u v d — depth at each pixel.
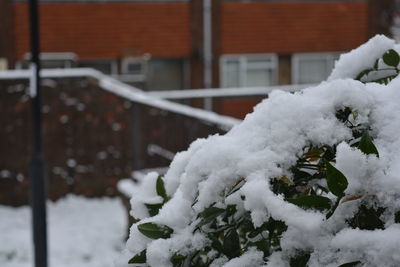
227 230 1.41
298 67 17.62
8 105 8.83
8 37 15.71
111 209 8.76
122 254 1.46
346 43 17.83
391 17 17.94
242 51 17.22
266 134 1.30
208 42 16.95
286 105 1.30
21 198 8.92
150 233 1.39
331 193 1.27
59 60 15.27
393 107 1.26
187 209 1.38
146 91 11.80
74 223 8.23
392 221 1.17
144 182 1.58
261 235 1.33
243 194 1.25
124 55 16.31
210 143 1.35
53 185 9.05
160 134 6.99
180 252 1.35
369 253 1.13
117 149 9.16
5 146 8.87
